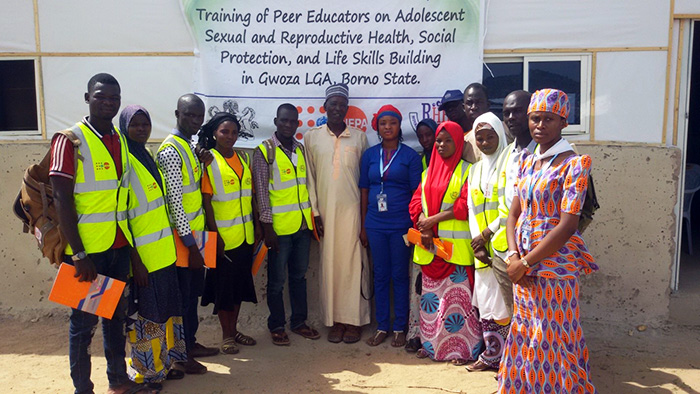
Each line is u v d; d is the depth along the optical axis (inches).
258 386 150.2
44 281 198.4
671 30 176.6
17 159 194.2
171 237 141.9
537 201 122.0
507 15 182.2
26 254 197.3
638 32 177.9
